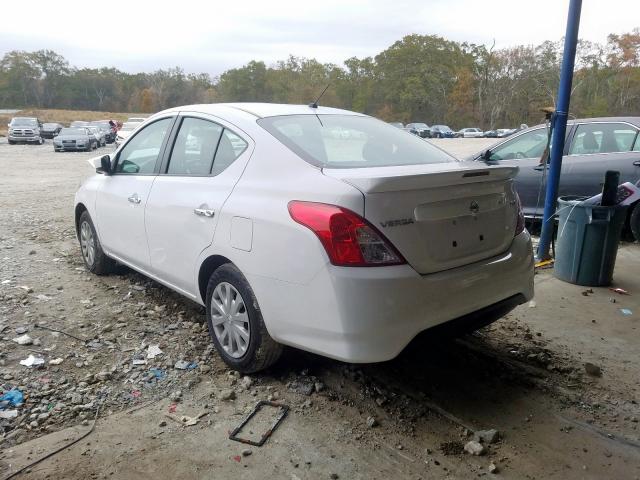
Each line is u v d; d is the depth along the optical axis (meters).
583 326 4.34
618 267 5.97
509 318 4.48
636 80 75.56
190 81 107.44
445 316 2.88
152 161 4.36
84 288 5.04
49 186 13.55
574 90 77.75
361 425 2.95
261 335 3.19
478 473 2.60
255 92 90.31
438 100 87.19
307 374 3.45
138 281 5.23
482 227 3.10
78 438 2.79
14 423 2.90
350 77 93.69
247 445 2.77
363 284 2.66
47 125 40.12
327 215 2.72
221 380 3.39
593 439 2.88
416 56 89.06
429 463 2.66
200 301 3.74
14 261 5.95
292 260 2.87
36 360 3.58
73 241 7.02
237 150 3.51
